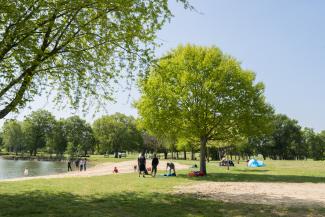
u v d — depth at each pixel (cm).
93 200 1527
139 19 1438
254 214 1251
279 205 1454
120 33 1477
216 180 2795
